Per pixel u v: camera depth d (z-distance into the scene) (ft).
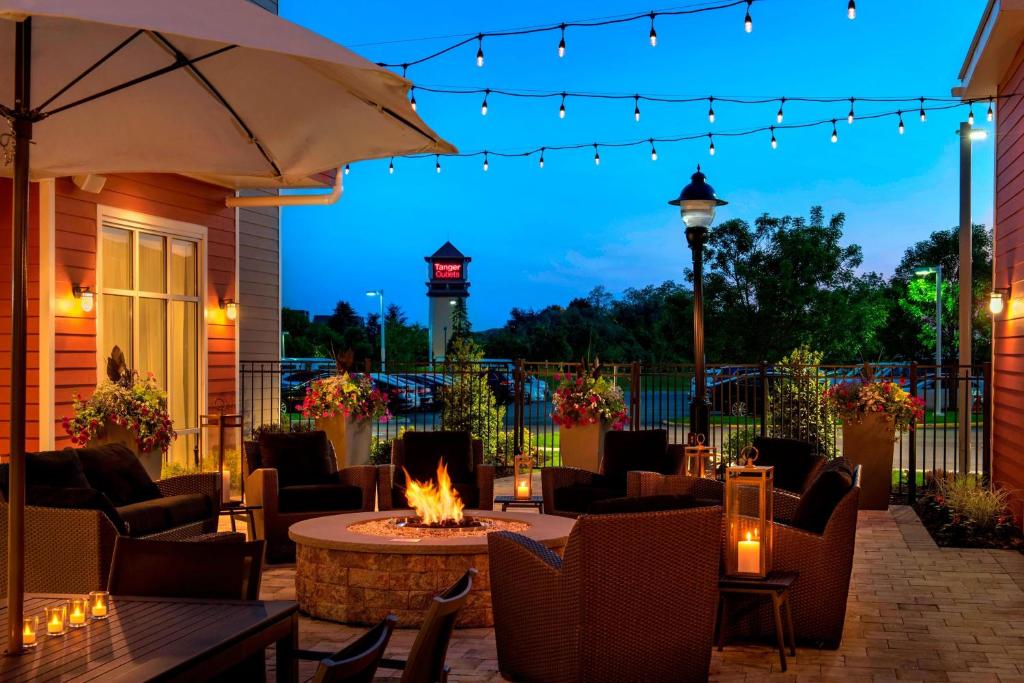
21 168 9.53
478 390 45.32
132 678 8.40
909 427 35.83
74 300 31.55
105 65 13.47
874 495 34.58
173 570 11.81
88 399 31.37
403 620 19.42
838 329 86.02
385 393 37.76
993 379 35.70
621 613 14.51
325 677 7.48
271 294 48.60
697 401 32.12
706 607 15.16
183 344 38.58
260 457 28.35
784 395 41.68
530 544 15.52
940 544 28.66
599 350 127.75
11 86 13.47
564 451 37.32
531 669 15.42
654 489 25.14
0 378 29.76
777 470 26.96
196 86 13.98
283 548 26.03
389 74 11.16
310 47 10.55
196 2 10.41
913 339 106.52
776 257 86.07
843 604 18.06
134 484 23.59
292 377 66.23
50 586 18.49
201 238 39.19
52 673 8.57
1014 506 30.76
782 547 18.28
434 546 19.33
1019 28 28.02
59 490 18.71
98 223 32.78
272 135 14.60
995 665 17.15
